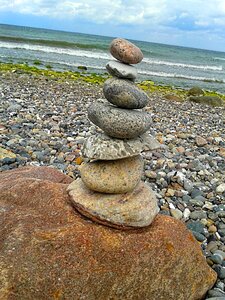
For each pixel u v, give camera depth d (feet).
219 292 2.07
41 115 5.66
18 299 1.54
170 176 3.68
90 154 1.79
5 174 2.48
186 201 3.28
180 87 13.17
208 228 2.89
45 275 1.57
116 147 1.78
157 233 1.82
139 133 1.81
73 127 5.23
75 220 1.79
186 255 1.86
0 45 18.06
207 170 4.14
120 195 1.84
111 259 1.67
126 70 1.78
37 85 8.49
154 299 1.78
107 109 1.78
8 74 9.57
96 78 11.17
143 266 1.72
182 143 5.15
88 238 1.69
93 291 1.62
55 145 4.27
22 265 1.57
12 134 4.55
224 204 3.33
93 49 21.80
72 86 9.04
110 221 1.77
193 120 7.14
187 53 38.65
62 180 2.44
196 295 1.98
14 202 1.99
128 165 1.84
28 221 1.77
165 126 6.15
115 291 1.66
